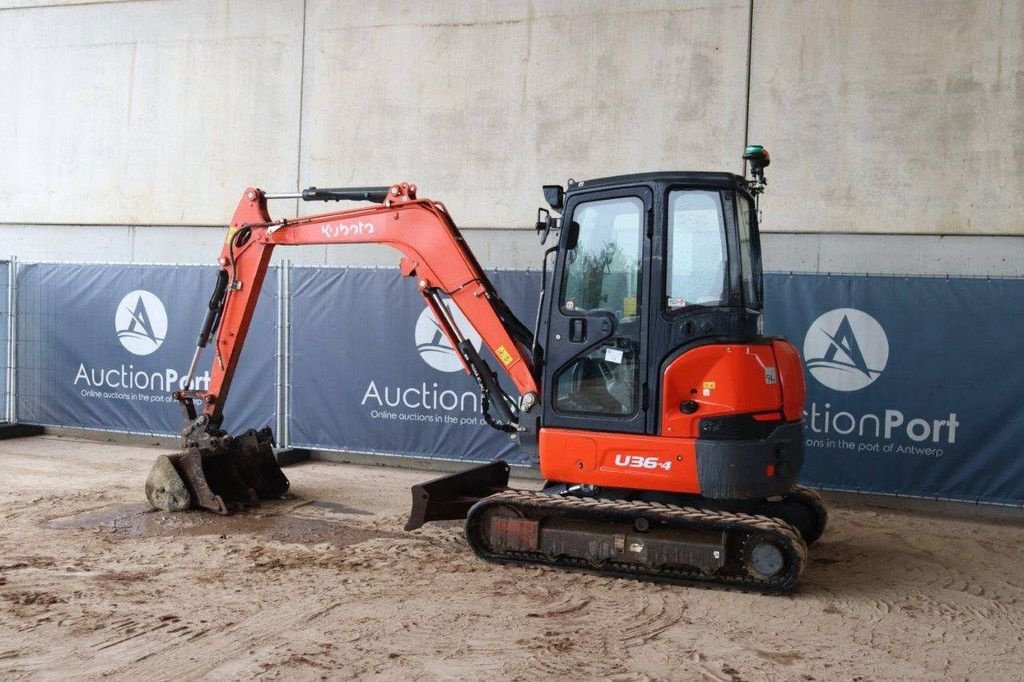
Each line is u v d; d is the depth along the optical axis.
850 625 5.07
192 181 11.02
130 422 10.52
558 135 9.67
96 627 4.70
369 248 10.36
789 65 8.96
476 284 6.50
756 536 5.49
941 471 8.01
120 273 10.48
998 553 6.72
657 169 9.37
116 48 11.32
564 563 5.91
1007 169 8.42
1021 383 7.77
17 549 6.12
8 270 10.98
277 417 9.89
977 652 4.71
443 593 5.41
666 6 9.30
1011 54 8.39
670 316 5.64
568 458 5.90
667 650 4.61
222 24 10.86
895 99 8.68
